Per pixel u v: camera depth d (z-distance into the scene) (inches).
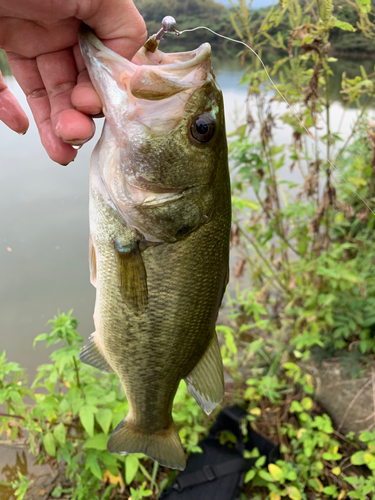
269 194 17.8
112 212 7.9
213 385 9.4
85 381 13.3
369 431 15.2
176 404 14.8
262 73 15.5
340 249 17.2
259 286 21.5
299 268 18.2
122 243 8.0
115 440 9.8
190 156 7.6
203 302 8.6
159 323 8.4
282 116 16.1
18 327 18.8
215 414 16.6
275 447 15.1
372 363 18.0
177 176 7.6
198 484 13.7
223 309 22.4
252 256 23.2
